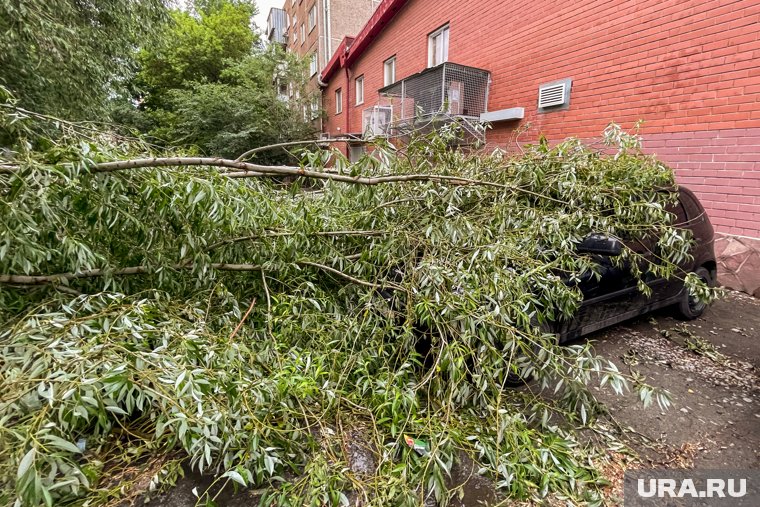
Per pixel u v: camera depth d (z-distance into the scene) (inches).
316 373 74.1
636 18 195.9
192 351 67.7
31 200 72.6
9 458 47.6
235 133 539.2
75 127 105.5
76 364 57.3
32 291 83.9
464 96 297.3
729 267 174.7
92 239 88.0
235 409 63.9
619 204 117.5
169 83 789.2
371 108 436.1
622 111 206.8
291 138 576.4
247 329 92.2
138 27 275.7
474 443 74.4
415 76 323.6
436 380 81.9
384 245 108.7
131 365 59.9
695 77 175.8
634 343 130.9
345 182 107.1
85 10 243.8
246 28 863.1
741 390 103.8
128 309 72.7
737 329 142.1
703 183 177.8
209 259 97.6
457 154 134.8
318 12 691.4
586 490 68.7
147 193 83.0
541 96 252.1
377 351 92.0
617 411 95.6
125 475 69.1
